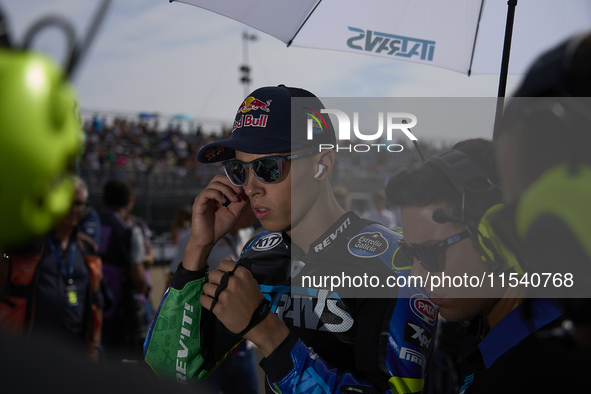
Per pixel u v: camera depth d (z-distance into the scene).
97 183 12.15
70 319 2.25
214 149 1.13
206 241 1.06
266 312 0.85
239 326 0.83
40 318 2.14
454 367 1.41
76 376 0.33
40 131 0.28
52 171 0.30
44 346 0.34
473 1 1.34
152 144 18.42
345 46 1.44
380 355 0.82
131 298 2.98
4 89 0.27
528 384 0.50
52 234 2.28
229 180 1.05
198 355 1.07
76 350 0.36
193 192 13.67
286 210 0.97
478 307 0.67
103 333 2.84
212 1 1.41
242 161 0.98
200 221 1.06
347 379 0.83
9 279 1.90
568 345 0.48
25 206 0.29
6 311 1.89
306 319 0.96
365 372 0.85
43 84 0.27
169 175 13.47
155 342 1.07
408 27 1.39
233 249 2.34
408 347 0.82
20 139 0.27
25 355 0.33
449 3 1.35
